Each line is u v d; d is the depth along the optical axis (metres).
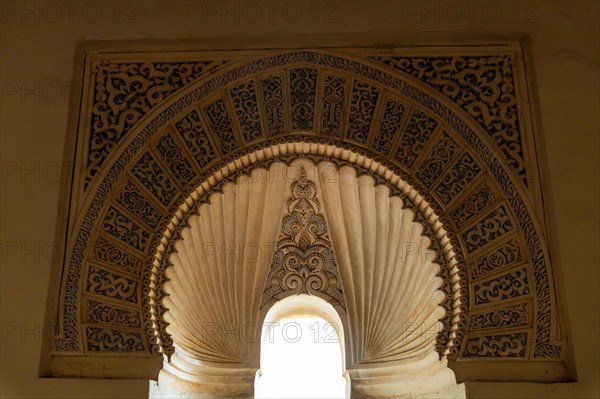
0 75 3.92
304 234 3.96
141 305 3.55
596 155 3.74
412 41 3.96
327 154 3.85
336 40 3.96
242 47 3.98
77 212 3.68
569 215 3.63
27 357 3.41
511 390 3.36
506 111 3.84
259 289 3.88
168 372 3.61
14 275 3.56
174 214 3.71
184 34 3.97
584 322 3.46
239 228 3.93
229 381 3.79
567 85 3.87
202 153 3.81
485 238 3.64
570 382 3.38
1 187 3.71
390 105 3.87
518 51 3.96
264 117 3.87
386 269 3.88
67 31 4.00
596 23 3.96
